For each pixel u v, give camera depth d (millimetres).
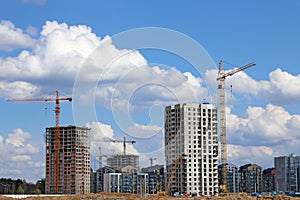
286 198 151625
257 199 155625
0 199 143875
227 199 160000
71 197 160000
